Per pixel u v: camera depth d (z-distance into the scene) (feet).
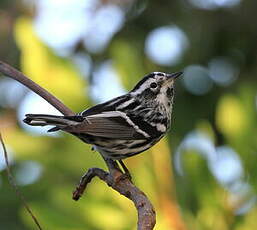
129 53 37.55
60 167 34.91
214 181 32.14
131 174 32.17
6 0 56.85
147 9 51.90
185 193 31.99
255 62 51.57
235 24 51.52
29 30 37.04
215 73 50.52
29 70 35.94
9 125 51.13
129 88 36.63
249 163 32.63
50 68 35.91
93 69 51.26
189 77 49.88
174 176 32.55
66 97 34.96
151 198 31.40
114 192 31.35
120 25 52.29
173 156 33.88
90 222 31.27
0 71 29.55
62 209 31.40
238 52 51.85
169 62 49.60
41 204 31.60
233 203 31.76
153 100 34.40
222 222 31.48
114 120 31.63
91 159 34.24
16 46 53.47
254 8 51.52
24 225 44.50
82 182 28.37
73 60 36.47
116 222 31.09
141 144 32.37
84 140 31.19
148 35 51.24
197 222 31.22
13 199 43.70
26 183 42.50
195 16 51.13
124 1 53.16
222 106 34.60
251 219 31.53
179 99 48.93
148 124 33.01
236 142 33.30
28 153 35.37
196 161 32.55
